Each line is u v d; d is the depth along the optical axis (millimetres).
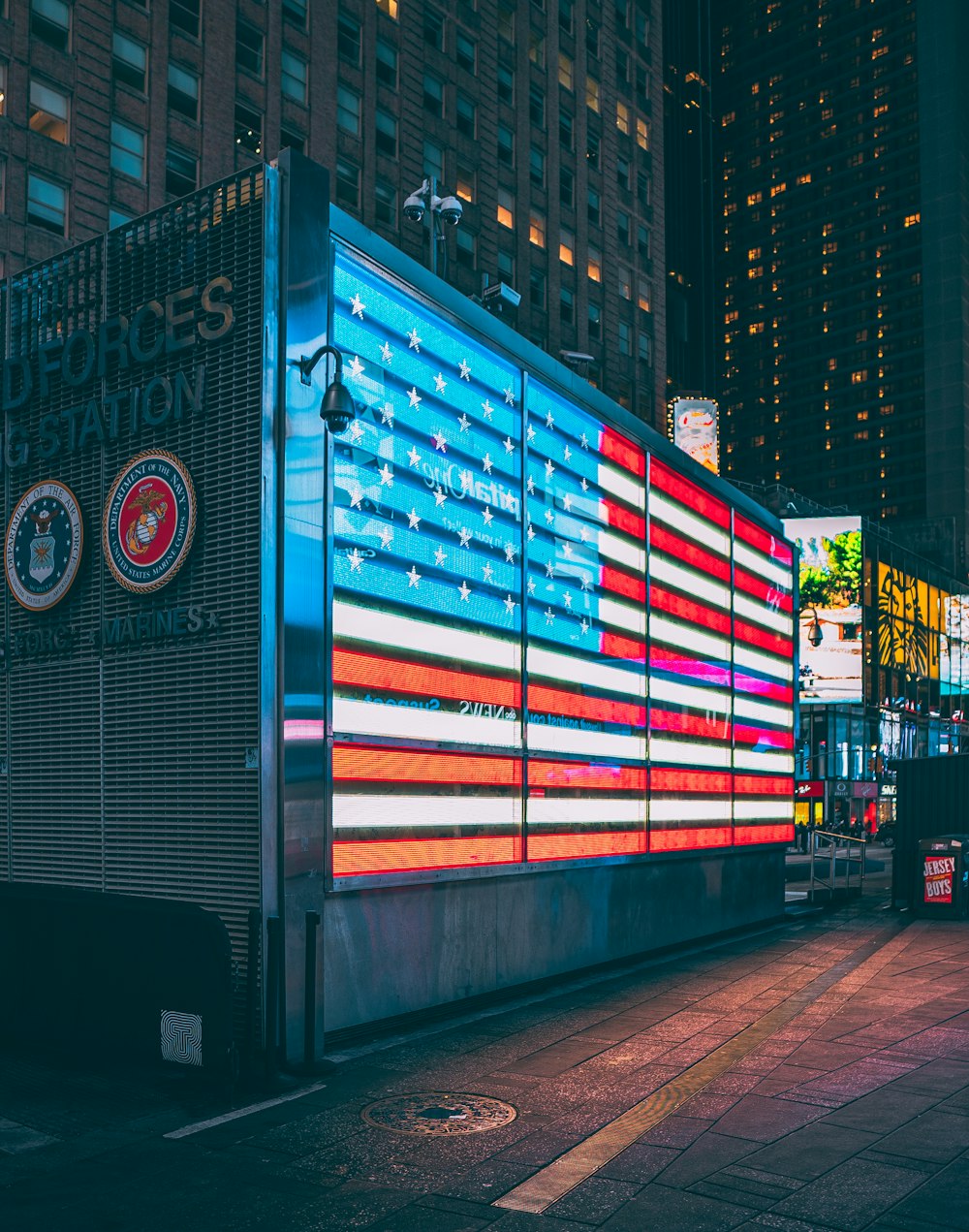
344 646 9578
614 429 14609
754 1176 5910
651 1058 8562
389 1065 8469
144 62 39000
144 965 8000
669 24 123250
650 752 15016
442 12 52281
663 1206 5520
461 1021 10258
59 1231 5289
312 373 9336
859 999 11023
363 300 10086
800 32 165000
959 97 152375
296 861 8805
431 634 10703
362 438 9977
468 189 52938
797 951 15094
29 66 35250
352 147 46938
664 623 15672
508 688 11891
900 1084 7676
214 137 41219
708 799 16766
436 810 10570
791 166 164375
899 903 21469
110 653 9922
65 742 10219
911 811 21469
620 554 14555
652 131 67875
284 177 9234
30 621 10695
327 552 9359
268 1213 5496
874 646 85875
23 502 10805
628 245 64438
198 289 9570
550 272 57656
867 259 155875
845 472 154250
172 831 9258
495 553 11820
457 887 10852
